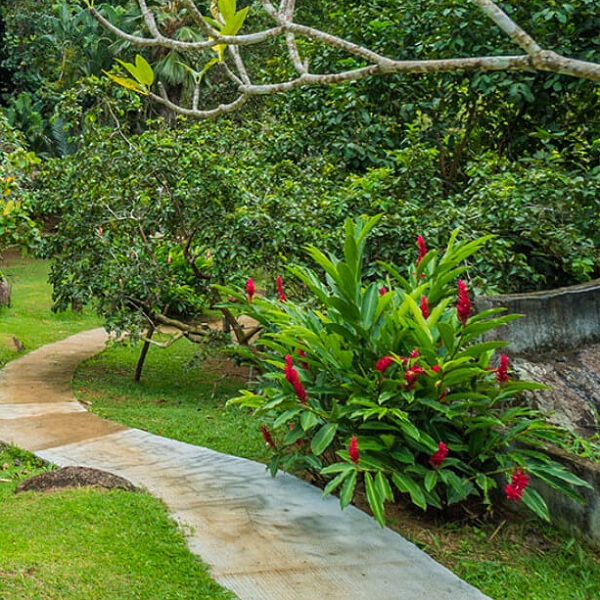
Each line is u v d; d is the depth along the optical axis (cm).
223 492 477
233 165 878
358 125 923
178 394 934
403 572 371
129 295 855
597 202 732
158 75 1781
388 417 439
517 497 388
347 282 466
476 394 431
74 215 871
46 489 458
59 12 2238
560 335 575
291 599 338
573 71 192
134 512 418
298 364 494
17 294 1648
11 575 321
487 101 946
